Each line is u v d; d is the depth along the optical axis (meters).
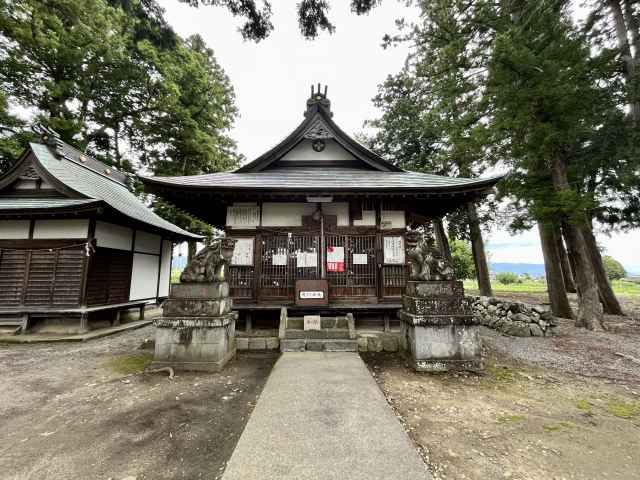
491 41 10.47
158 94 16.53
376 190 6.78
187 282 5.32
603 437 2.96
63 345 7.11
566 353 6.11
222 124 20.45
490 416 3.39
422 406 3.64
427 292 5.35
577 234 9.06
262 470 2.23
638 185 8.30
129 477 2.36
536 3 8.16
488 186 6.62
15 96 13.34
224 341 5.23
